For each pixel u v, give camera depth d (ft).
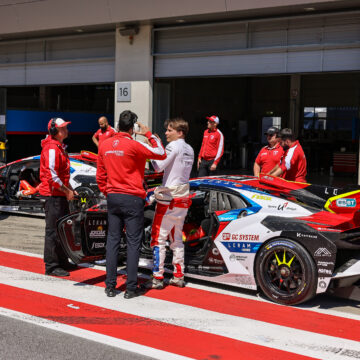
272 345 12.12
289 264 15.08
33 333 12.58
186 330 12.99
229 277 16.47
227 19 37.09
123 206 15.42
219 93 80.53
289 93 82.48
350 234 14.61
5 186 30.63
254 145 69.15
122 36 41.50
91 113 66.13
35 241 23.80
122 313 14.24
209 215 18.67
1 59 49.70
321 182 52.75
